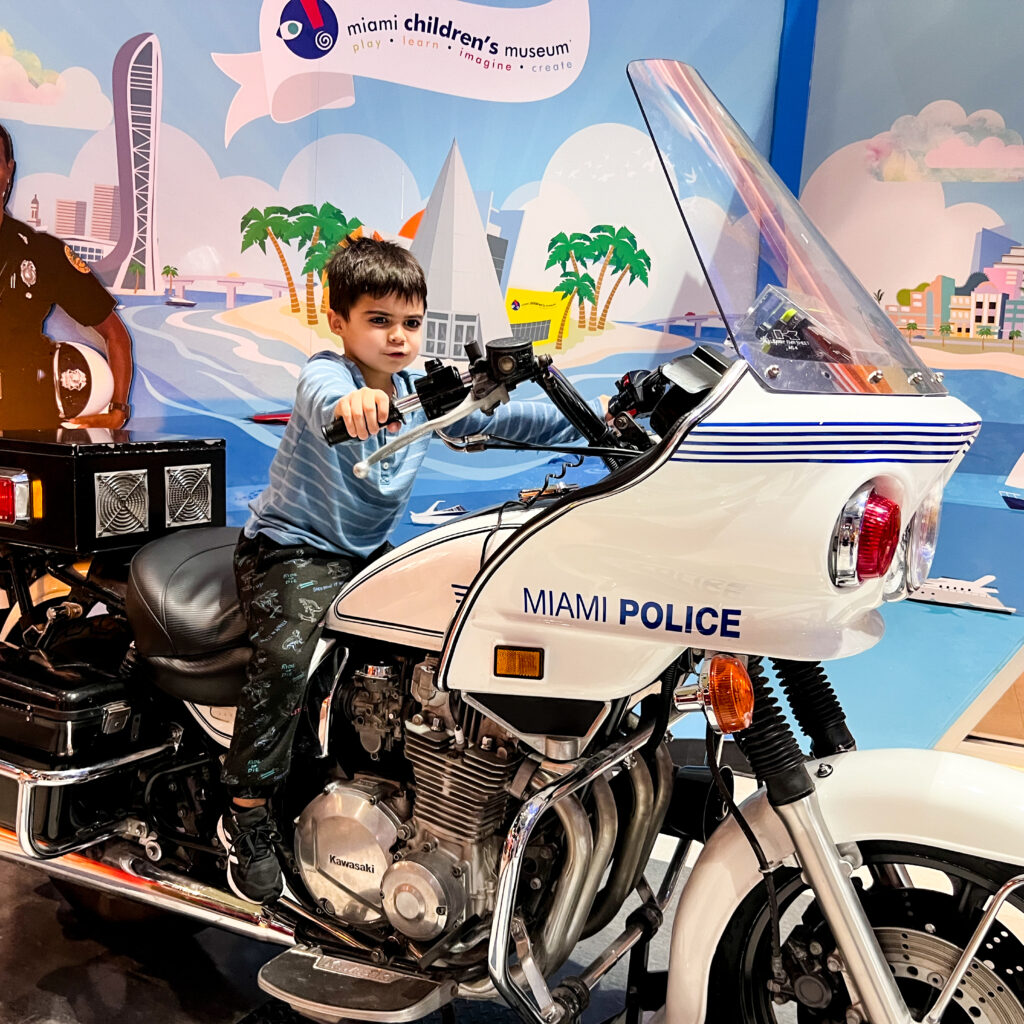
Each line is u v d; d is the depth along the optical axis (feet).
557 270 11.90
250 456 12.08
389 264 5.26
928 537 4.26
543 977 4.58
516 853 4.31
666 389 4.17
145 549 6.05
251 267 11.64
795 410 3.76
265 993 6.21
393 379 5.68
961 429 3.92
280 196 11.53
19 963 6.45
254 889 5.28
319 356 5.38
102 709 5.84
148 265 11.46
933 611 11.49
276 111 11.33
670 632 4.07
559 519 4.20
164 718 6.22
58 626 6.38
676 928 4.70
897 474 3.77
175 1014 5.94
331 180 11.57
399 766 5.28
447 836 4.86
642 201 11.73
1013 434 11.01
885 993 4.09
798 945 4.50
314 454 5.14
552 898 4.74
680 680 4.82
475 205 11.73
